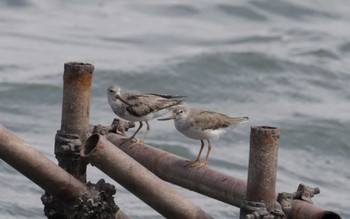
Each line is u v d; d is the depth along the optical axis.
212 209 15.05
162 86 22.83
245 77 23.62
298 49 25.97
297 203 9.45
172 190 9.77
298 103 22.25
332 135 20.30
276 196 9.64
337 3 31.41
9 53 24.95
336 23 29.62
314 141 20.03
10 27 27.67
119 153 9.66
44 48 25.72
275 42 26.95
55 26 28.12
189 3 30.75
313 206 9.36
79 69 10.00
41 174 9.52
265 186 9.17
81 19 29.14
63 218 10.39
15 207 15.02
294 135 20.23
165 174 10.77
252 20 29.59
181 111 12.23
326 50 25.77
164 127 19.77
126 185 9.72
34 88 22.03
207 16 29.91
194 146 18.89
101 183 9.95
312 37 27.59
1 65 23.73
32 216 14.77
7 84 22.17
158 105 12.41
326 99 22.72
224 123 12.31
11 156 9.35
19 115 20.59
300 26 28.92
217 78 23.36
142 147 11.09
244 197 9.45
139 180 9.66
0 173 16.44
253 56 24.69
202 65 24.02
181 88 22.81
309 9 30.56
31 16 29.14
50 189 9.68
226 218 14.74
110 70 23.28
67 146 10.05
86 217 9.84
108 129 11.40
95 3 31.14
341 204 16.34
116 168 9.62
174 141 19.00
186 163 10.58
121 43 26.64
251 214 9.11
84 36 27.23
